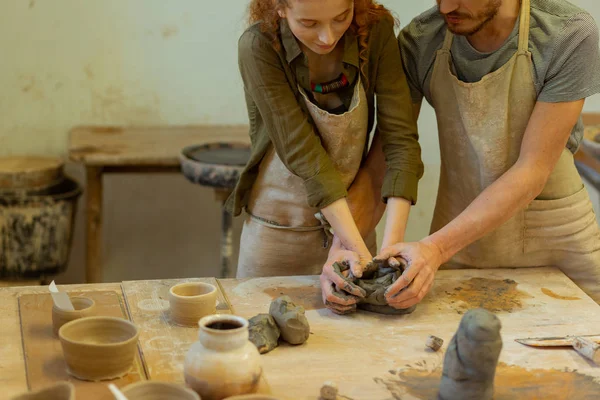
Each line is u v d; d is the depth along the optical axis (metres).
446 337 1.74
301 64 1.96
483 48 1.98
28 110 3.96
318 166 1.97
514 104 1.98
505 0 1.89
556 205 2.13
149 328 1.73
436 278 2.07
